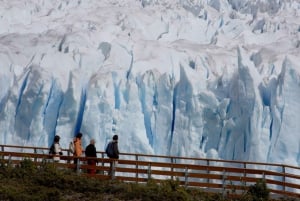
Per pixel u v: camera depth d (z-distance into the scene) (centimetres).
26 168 7219
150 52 13625
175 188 6819
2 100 12738
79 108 12238
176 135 12000
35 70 12406
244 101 11725
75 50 13600
